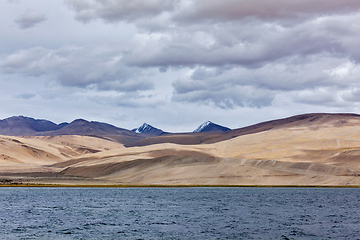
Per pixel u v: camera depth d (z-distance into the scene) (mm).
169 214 75438
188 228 59969
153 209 83438
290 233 56406
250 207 87562
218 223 64688
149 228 59844
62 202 97125
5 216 71438
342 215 75188
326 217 72375
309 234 55750
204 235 54812
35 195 118125
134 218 69938
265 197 112812
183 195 119750
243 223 64750
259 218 70562
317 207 88125
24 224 62906
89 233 55938
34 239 51969
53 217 70688
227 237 53625
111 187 164375
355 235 55188
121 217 71125
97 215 73625
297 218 70812
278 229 59406
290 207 87812
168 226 61625
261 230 58562
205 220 67875
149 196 115938
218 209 83688
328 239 52625
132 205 91062
